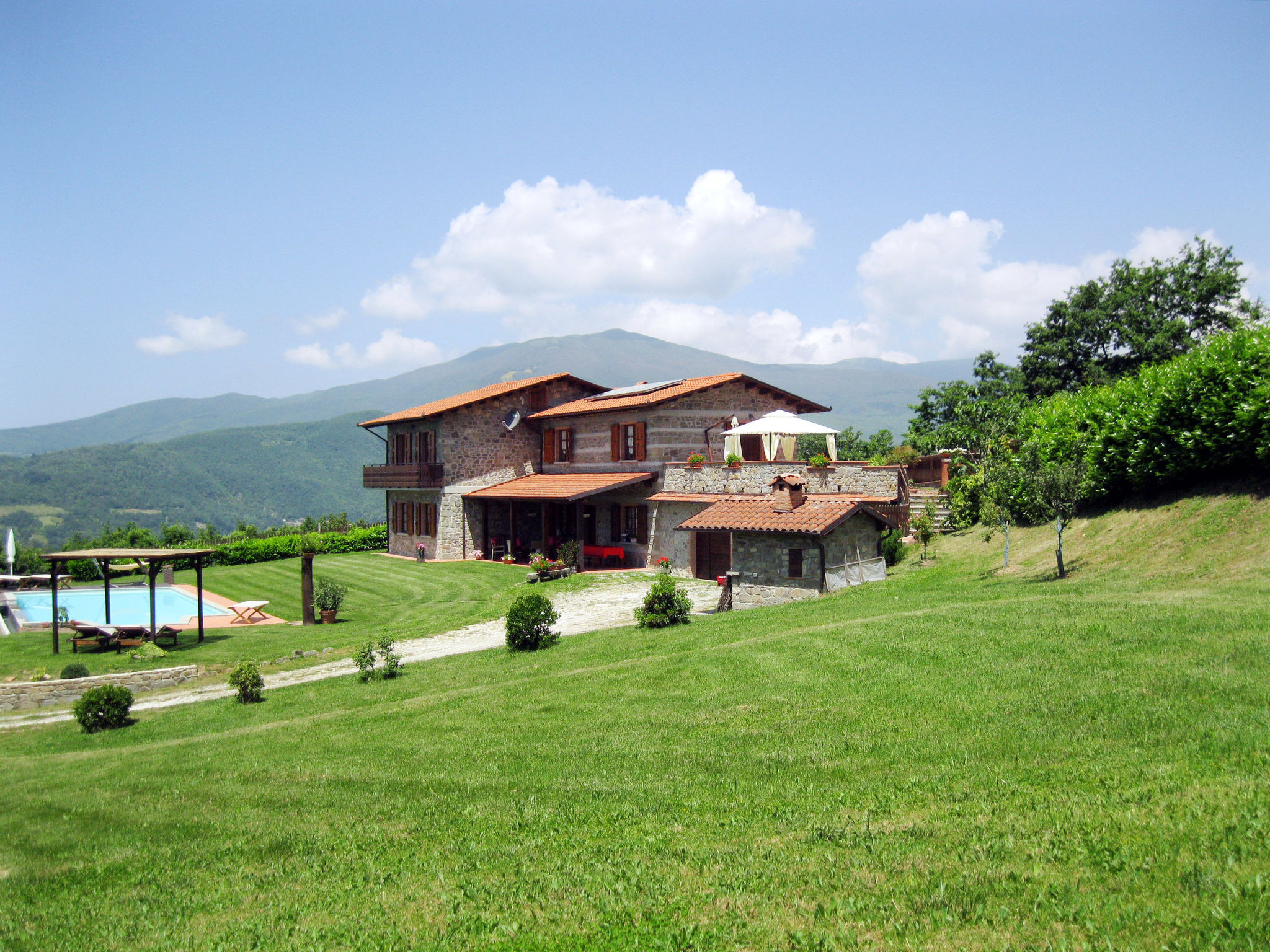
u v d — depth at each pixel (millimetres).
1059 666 12180
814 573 22578
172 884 9172
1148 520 19781
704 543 31047
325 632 26703
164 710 18703
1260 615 12672
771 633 17406
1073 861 6605
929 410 51844
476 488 42219
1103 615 14203
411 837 9703
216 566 44969
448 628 25500
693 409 36844
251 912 8102
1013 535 25281
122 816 11680
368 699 17188
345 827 10289
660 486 35094
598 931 6691
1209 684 10438
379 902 7902
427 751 12922
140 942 7695
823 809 8797
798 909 6590
